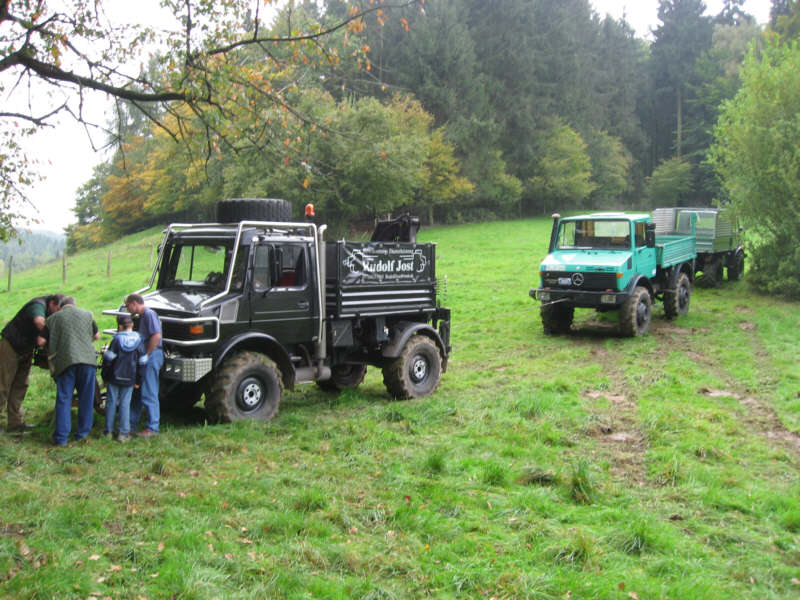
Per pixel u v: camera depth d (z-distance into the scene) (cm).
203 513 525
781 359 1143
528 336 1439
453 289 2066
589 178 6481
